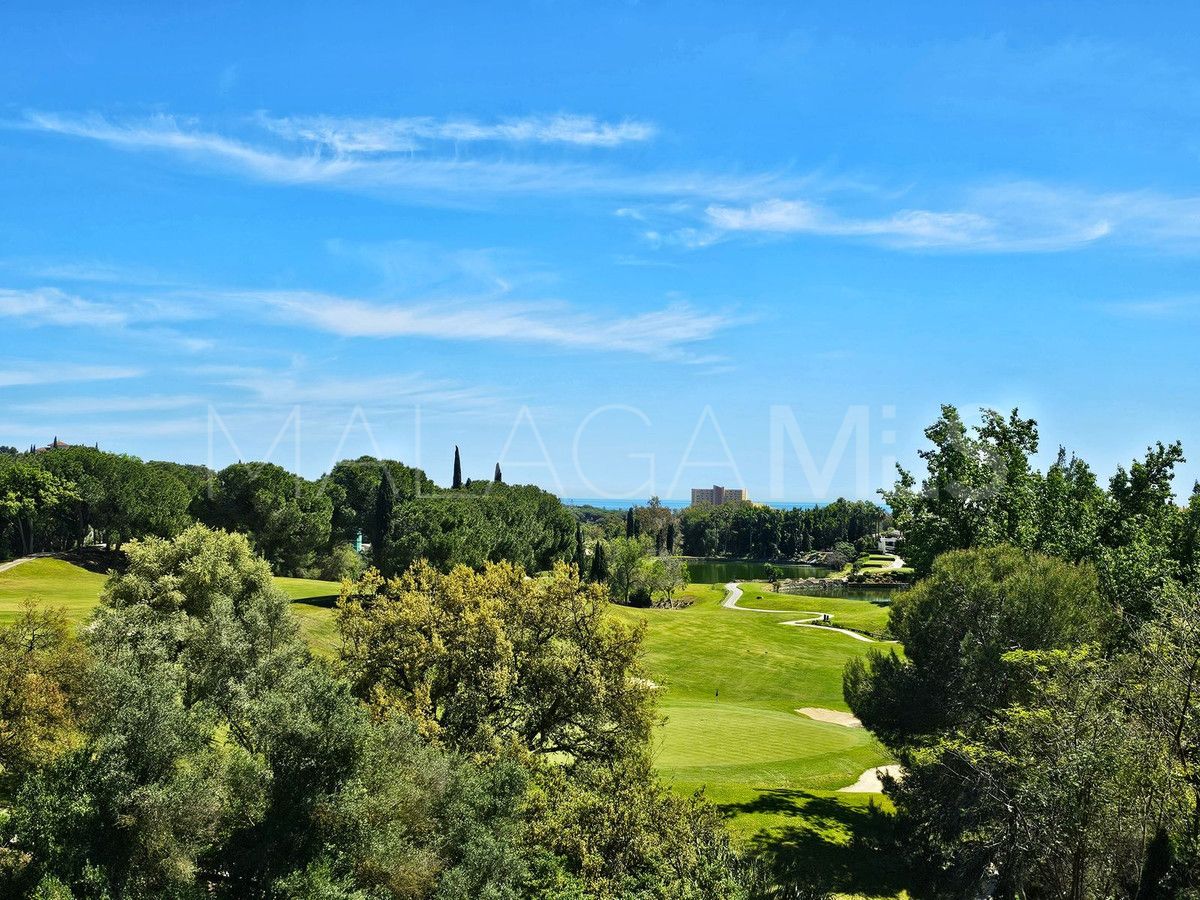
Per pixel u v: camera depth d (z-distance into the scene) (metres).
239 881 19.61
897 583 147.88
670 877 19.30
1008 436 40.47
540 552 106.62
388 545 76.44
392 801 20.64
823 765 35.03
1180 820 18.77
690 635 72.56
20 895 17.08
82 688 25.33
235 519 91.00
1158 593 26.80
